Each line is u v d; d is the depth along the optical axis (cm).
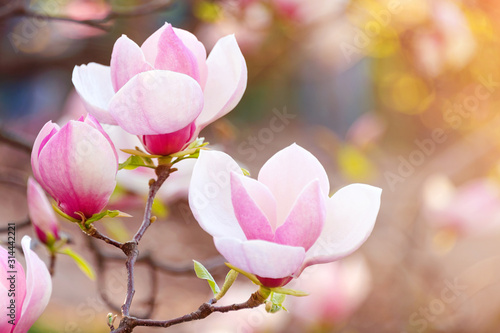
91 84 121
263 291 118
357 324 308
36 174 119
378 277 340
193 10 274
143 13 193
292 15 274
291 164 118
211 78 122
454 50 265
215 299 119
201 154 117
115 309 178
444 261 405
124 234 186
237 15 267
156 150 121
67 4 261
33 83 548
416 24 265
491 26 257
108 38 346
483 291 330
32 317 116
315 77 541
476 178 387
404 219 354
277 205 118
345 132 566
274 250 113
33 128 533
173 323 119
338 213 118
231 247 114
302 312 208
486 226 299
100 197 119
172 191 168
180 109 117
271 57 319
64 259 432
